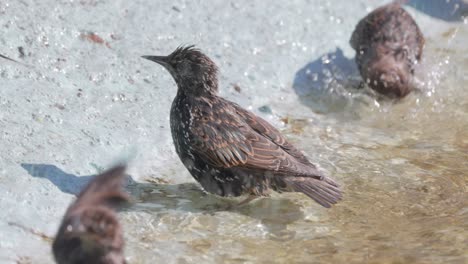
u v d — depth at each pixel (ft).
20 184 37.24
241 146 39.75
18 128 40.45
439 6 63.00
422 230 38.70
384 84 51.26
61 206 36.94
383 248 37.14
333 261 36.01
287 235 38.01
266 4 55.93
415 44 54.70
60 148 40.11
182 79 41.27
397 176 43.50
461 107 52.21
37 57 45.34
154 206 39.14
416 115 51.24
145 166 41.78
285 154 39.96
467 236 38.22
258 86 50.52
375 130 49.06
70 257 27.07
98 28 48.80
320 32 55.83
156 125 44.21
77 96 44.09
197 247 36.42
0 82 42.91
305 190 39.37
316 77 53.06
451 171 44.29
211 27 52.70
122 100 45.03
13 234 34.55
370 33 54.34
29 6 47.80
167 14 52.01
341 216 39.75
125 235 36.65
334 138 47.42
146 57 42.42
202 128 39.99
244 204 40.37
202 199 40.27
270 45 53.52
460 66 56.44
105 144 41.60
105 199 27.40
